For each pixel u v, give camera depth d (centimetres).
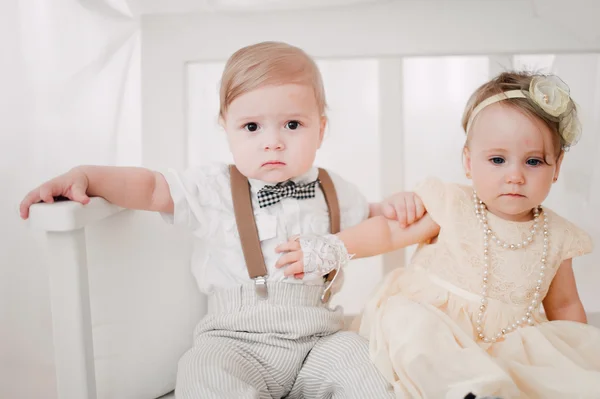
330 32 139
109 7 131
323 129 121
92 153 131
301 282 112
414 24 139
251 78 109
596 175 149
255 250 112
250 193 117
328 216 122
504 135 106
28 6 122
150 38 137
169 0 133
